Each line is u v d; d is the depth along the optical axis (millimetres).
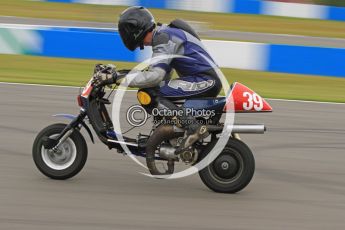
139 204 17422
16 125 26797
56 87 36125
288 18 81188
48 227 15273
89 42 46781
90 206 17047
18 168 20609
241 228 15844
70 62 45969
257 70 46562
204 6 80062
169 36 18156
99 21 68188
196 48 18469
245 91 18453
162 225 15797
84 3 78688
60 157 19250
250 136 26969
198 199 18109
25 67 43250
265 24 75000
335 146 25922
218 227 15836
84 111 18953
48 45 47250
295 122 30203
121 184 19359
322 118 31531
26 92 34000
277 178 20938
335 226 16359
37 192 18078
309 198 18797
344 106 35250
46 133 19250
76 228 15297
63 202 17281
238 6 80875
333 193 19484
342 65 45688
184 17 74188
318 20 81562
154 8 78688
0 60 45375
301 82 43562
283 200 18453
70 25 63781
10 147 23328
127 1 78125
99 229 15305
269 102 35062
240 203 17922
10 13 71750
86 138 25203
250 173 18344
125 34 18500
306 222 16578
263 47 46219
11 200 17250
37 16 70250
